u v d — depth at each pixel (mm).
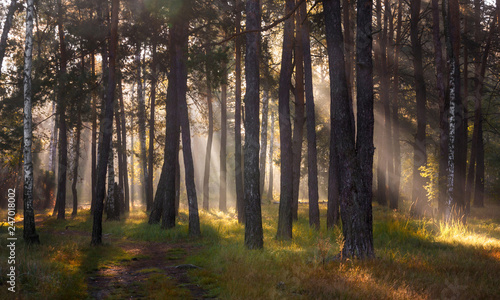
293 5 15094
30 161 13172
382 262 9016
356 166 9797
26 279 7785
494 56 27422
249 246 11820
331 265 8680
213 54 15320
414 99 33406
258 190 12188
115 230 18781
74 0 23391
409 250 11414
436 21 19953
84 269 9727
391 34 27422
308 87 16375
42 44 26688
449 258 9664
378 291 6625
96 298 7227
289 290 7121
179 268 9789
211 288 7684
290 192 14328
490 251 10836
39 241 13055
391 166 28203
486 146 36812
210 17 17594
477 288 7027
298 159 20734
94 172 29172
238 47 20922
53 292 7094
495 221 21094
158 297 6965
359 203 9672
